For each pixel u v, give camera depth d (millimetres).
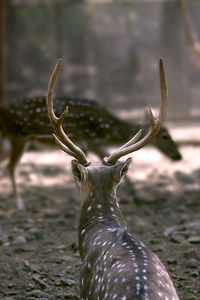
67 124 18578
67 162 30109
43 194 21953
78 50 64000
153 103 61344
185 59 53375
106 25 66188
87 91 61750
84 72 62562
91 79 62500
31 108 19328
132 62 63812
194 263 13281
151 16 69438
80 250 9391
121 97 61625
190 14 61469
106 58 64688
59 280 12375
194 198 20984
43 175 26281
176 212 18797
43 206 19953
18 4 53844
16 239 15438
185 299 11328
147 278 7203
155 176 25703
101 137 19438
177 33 51250
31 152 34094
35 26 61219
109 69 63562
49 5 57531
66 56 63250
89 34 64750
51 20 61625
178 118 49844
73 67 62656
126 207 19812
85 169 9531
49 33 61562
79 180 9688
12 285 12227
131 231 16375
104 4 64688
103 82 62562
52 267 13391
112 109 59531
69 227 16984
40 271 13055
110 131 19469
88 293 8258
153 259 7848
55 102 18672
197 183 24000
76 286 12172
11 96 57156
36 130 19344
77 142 18953
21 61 59594
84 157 9773
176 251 14320
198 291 11805
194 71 62312
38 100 19328
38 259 13984
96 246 8625
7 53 58656
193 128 43906
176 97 51531
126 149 9719
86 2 52062
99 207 9422
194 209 19250
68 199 20906
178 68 51469
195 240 14828
